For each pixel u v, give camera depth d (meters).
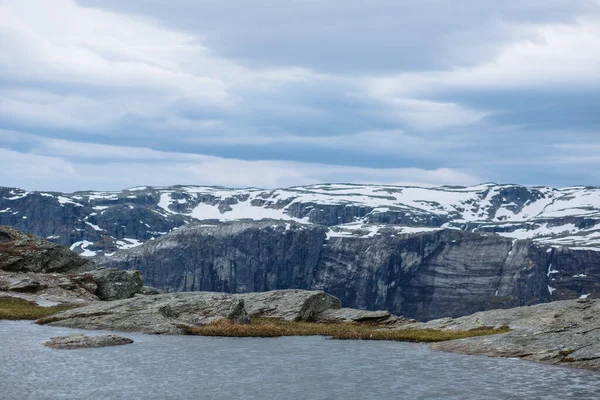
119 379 45.59
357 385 45.19
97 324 72.69
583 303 74.94
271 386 44.66
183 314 80.06
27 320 77.06
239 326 73.31
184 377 47.03
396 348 63.59
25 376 45.47
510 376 48.56
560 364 53.91
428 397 41.69
